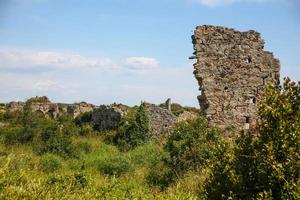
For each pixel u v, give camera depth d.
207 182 7.34
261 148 6.71
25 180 9.08
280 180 6.26
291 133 6.48
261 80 17.30
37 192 8.38
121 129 26.36
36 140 21.31
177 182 12.80
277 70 17.41
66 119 35.81
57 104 44.09
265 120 6.85
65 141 20.34
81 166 16.77
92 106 41.59
